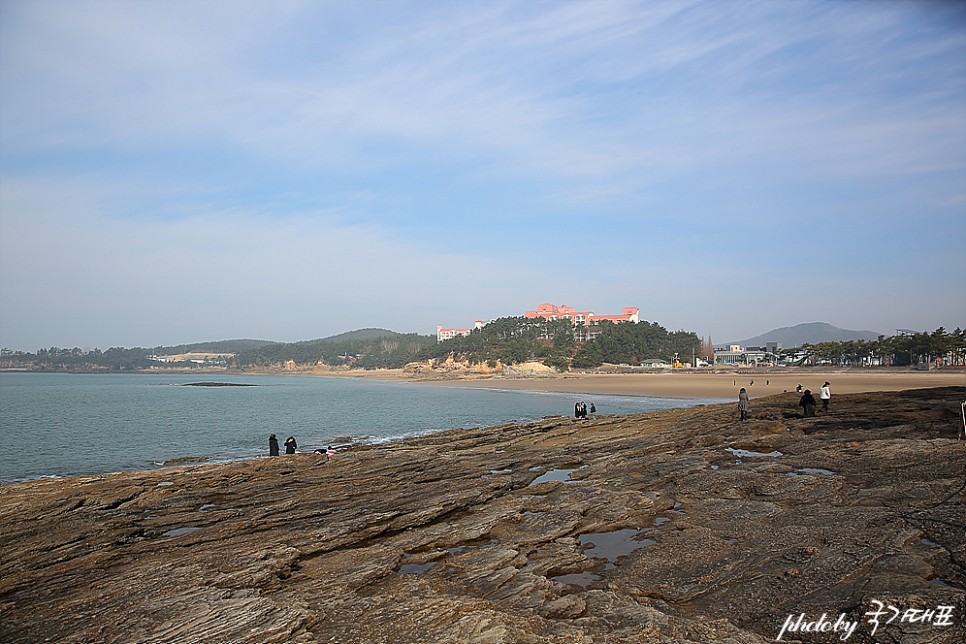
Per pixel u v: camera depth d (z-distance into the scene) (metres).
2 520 17.77
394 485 22.08
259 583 11.51
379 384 191.25
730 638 8.84
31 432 53.78
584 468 24.08
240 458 38.03
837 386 94.31
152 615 9.84
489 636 8.83
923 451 20.22
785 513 15.39
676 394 99.19
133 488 22.06
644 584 11.38
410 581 11.52
